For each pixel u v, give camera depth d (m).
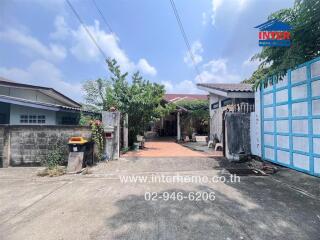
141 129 12.66
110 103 10.88
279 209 3.96
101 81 12.02
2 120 9.86
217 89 11.83
